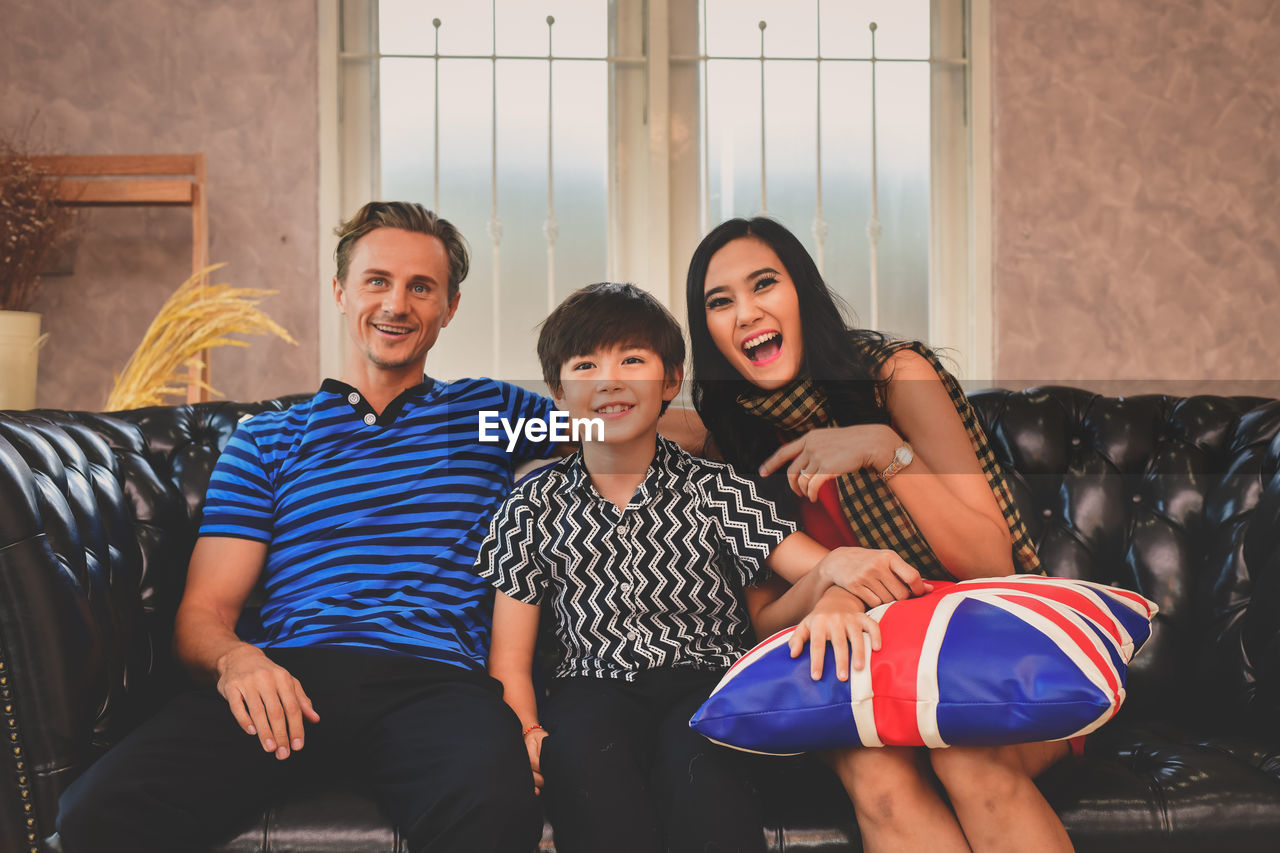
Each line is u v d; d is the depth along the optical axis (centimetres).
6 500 110
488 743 112
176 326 221
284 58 258
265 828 113
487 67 271
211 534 140
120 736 124
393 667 126
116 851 104
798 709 103
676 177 274
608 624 130
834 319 144
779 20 275
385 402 151
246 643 128
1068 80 271
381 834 112
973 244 272
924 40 278
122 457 147
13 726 111
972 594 109
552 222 272
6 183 219
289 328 256
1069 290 271
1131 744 133
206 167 254
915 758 108
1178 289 271
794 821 112
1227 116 272
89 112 253
